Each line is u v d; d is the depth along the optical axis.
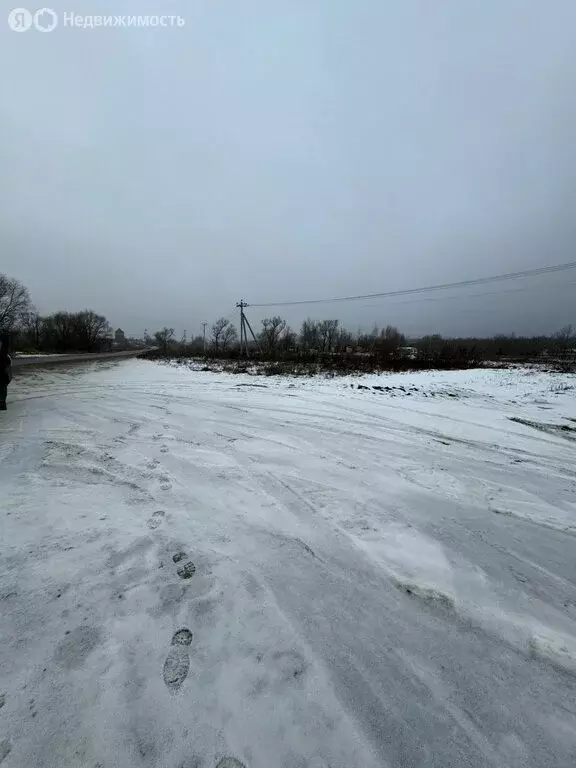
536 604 2.21
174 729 1.47
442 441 5.73
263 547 2.76
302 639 1.92
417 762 1.38
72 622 1.98
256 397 9.78
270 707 1.57
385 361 24.44
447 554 2.71
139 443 5.37
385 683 1.69
